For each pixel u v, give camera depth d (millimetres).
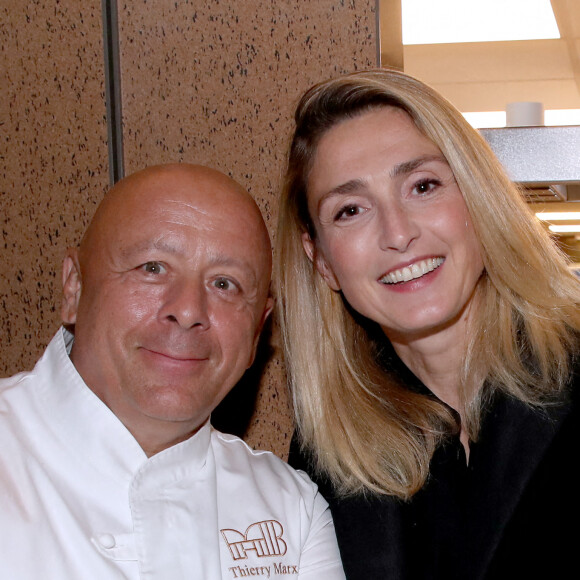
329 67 1710
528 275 1375
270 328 1801
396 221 1294
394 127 1331
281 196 1551
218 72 1729
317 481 1512
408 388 1521
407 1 1818
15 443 1200
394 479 1452
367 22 1699
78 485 1211
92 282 1222
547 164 1709
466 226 1330
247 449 1452
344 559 1401
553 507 1292
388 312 1354
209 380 1223
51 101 1759
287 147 1572
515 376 1393
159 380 1187
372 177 1315
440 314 1321
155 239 1194
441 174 1326
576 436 1314
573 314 1428
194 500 1267
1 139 1775
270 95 1724
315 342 1571
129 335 1187
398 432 1455
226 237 1227
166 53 1736
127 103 1748
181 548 1223
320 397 1546
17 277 1777
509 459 1336
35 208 1770
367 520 1426
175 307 1181
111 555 1167
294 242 1572
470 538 1334
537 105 1815
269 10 1716
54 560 1118
